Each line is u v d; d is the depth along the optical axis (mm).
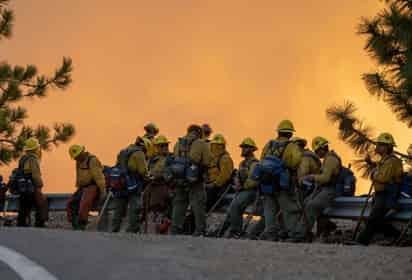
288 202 19562
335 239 20906
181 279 10289
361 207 19891
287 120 19750
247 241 15164
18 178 24750
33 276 10172
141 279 10156
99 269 10781
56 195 28656
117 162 22531
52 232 15469
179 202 22016
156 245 13727
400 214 18797
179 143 21797
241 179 22312
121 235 15414
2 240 13742
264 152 19906
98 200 23281
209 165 21609
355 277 11016
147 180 22516
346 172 20500
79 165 22938
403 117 20922
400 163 18594
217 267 11359
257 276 10844
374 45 21031
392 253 13539
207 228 26609
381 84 21172
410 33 18328
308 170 20609
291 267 11703
